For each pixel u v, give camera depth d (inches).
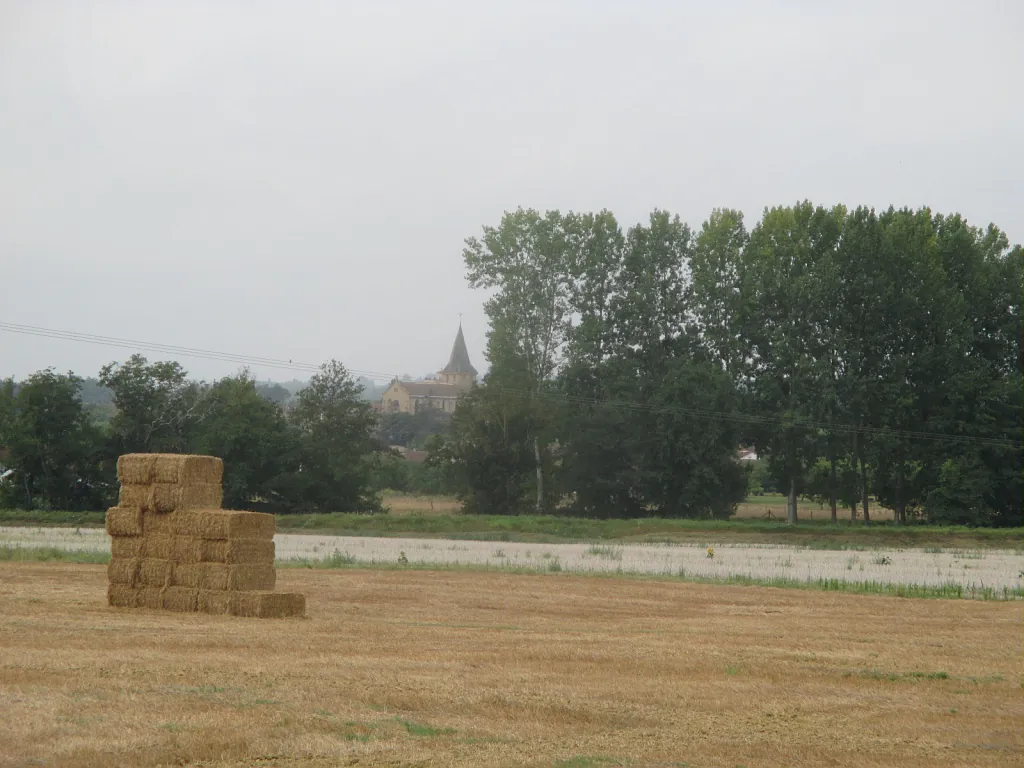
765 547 2208.4
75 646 614.5
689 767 414.9
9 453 2827.3
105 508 2920.8
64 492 2854.3
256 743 410.0
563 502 3587.6
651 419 3139.8
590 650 678.5
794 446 3056.1
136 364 2970.0
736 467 3129.9
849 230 3129.9
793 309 3085.6
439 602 969.5
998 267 3284.9
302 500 3056.1
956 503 2979.8
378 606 921.5
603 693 534.3
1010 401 3073.3
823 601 1080.2
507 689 531.5
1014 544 2479.1
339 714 462.9
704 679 591.5
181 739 408.8
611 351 3380.9
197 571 828.6
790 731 480.1
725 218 3363.7
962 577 1397.6
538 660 628.4
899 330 3137.3
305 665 575.2
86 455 2864.2
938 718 518.6
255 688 504.1
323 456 3093.0
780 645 743.1
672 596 1090.1
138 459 853.8
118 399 2955.2
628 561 1566.2
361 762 395.9
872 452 3031.5
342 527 2578.7
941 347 3053.6
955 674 641.6
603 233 3378.4
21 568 1165.1
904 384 3048.7
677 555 1780.3
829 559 1748.3
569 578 1266.0
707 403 3065.9
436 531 2546.8
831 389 2982.3
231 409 3002.0
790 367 3125.0
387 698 496.1
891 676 625.3
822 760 434.9
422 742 426.6
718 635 791.7
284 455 3038.9
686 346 3356.3
